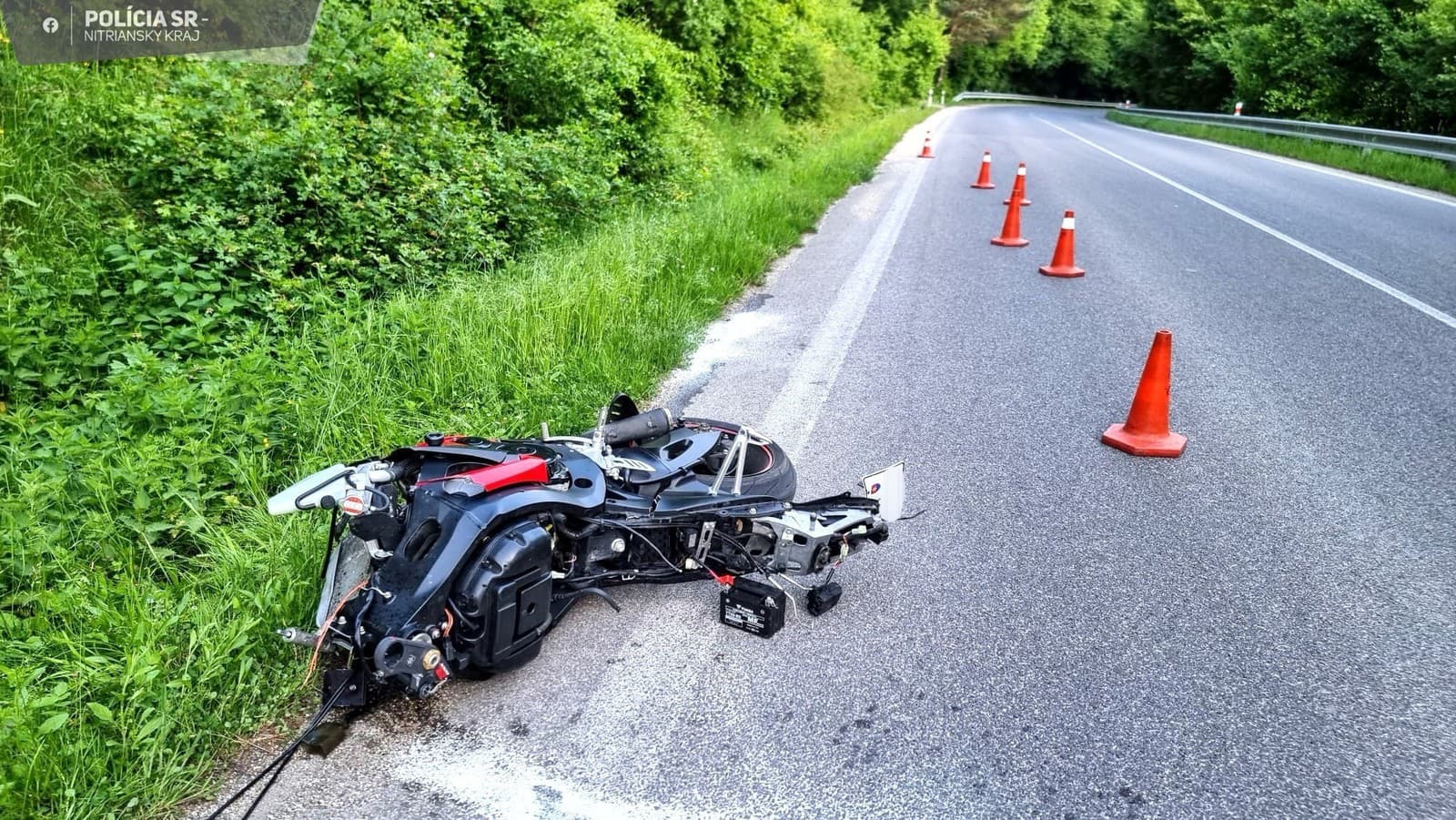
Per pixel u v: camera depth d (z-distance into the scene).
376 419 5.05
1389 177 18.73
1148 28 53.50
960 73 75.38
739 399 6.53
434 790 3.03
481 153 9.17
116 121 6.96
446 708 3.43
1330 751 3.20
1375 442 5.77
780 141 20.59
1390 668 3.62
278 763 2.93
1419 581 4.22
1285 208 14.72
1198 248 11.59
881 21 46.19
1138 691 3.51
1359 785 3.05
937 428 6.06
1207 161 22.83
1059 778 3.09
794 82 25.31
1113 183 18.31
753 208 12.05
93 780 2.89
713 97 20.03
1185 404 6.44
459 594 3.25
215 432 4.68
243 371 4.96
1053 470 5.45
